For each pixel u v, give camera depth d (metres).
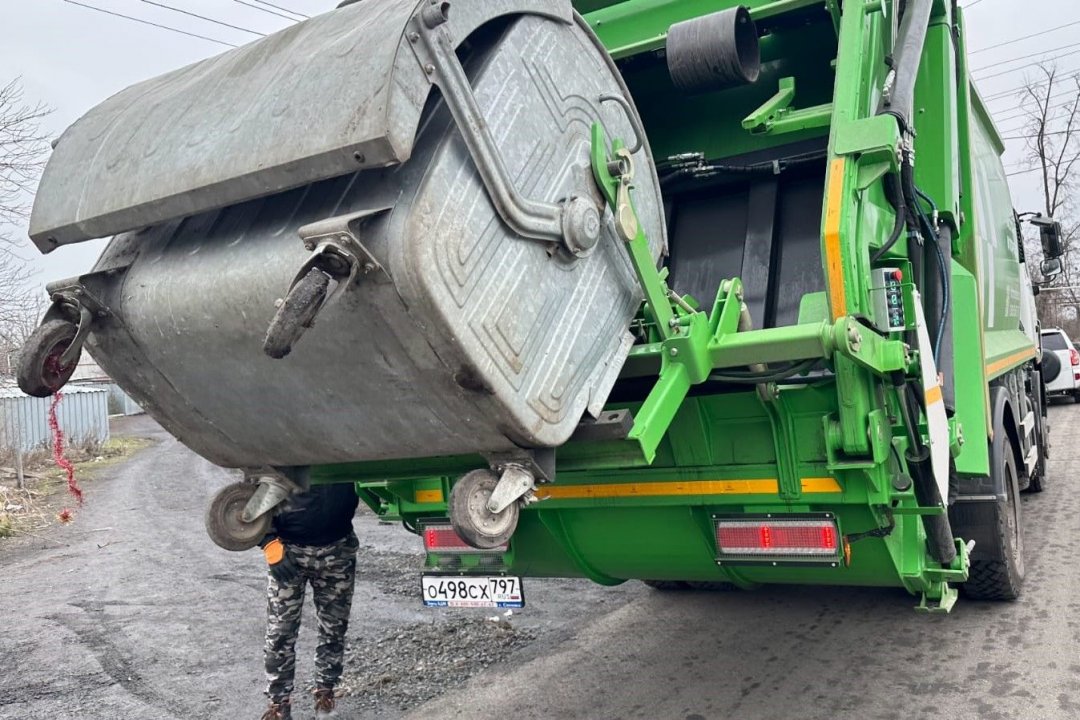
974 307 4.34
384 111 2.07
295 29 2.66
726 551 3.43
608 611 5.54
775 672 4.29
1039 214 8.65
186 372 2.80
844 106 3.34
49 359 2.72
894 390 3.29
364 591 6.28
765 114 3.86
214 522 3.12
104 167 2.71
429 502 4.09
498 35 2.54
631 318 2.93
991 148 6.83
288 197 2.49
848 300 3.00
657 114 4.54
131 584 7.25
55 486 14.98
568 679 4.38
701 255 4.23
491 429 2.45
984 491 4.80
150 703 4.42
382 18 2.28
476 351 2.26
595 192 2.79
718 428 3.42
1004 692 3.82
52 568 8.22
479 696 4.22
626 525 3.73
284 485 3.19
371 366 2.43
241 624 5.83
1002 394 5.14
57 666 5.09
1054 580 5.43
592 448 2.87
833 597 5.53
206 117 2.52
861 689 4.00
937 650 4.41
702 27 3.71
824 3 3.83
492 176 2.32
